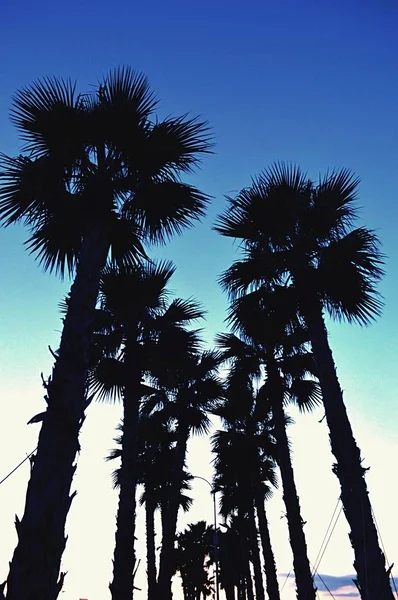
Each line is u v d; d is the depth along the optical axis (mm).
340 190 12023
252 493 26203
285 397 17766
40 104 8906
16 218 9609
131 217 9867
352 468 9078
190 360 15320
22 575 5625
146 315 15000
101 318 14703
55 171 9102
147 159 9172
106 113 8766
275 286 12133
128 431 13250
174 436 24672
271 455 24359
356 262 11305
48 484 6152
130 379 13930
